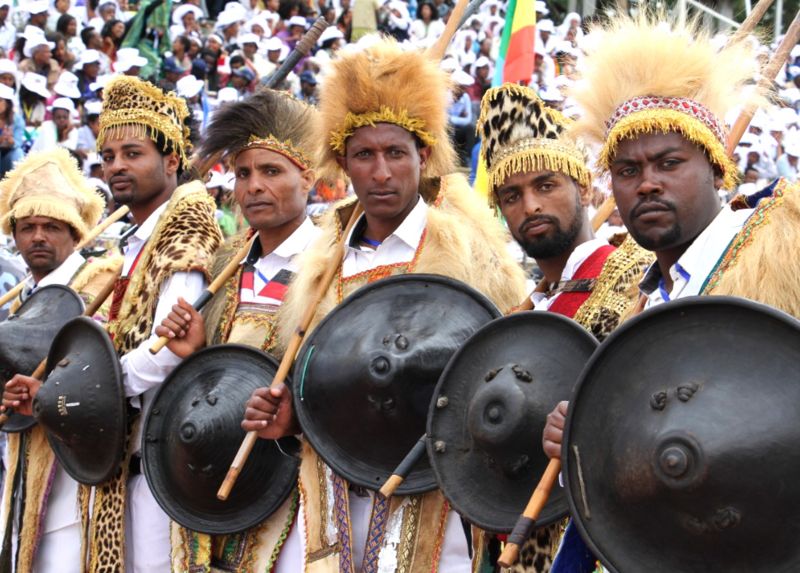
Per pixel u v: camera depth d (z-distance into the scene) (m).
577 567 2.90
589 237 3.70
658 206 2.76
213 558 4.23
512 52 5.83
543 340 3.17
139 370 4.34
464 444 3.25
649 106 2.81
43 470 4.98
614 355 2.64
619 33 3.03
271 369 4.06
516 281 3.83
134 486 4.56
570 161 3.53
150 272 4.53
